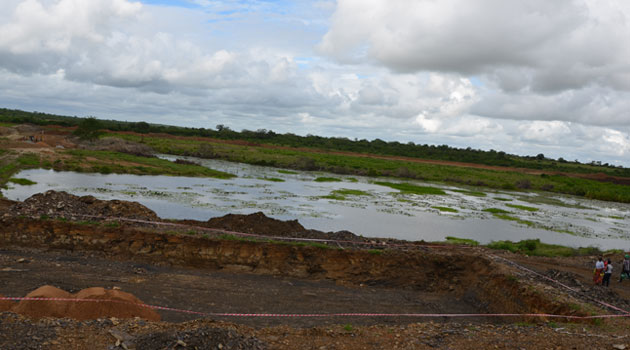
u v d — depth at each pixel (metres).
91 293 12.45
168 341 8.81
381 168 88.06
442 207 45.69
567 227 41.78
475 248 24.48
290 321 14.20
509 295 16.88
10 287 14.25
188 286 16.55
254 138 144.62
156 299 14.79
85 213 22.55
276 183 54.66
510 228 38.19
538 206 56.97
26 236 19.97
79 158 56.69
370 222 34.84
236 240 20.11
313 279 19.33
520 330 11.46
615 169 162.00
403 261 20.23
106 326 9.97
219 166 71.06
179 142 104.81
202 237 20.11
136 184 44.44
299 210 37.00
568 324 12.45
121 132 116.19
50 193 24.12
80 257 19.02
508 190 76.69
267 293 16.80
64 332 9.38
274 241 20.58
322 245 20.61
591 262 24.67
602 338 10.85
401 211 41.22
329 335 10.67
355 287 18.88
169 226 22.08
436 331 11.28
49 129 98.06
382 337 10.69
